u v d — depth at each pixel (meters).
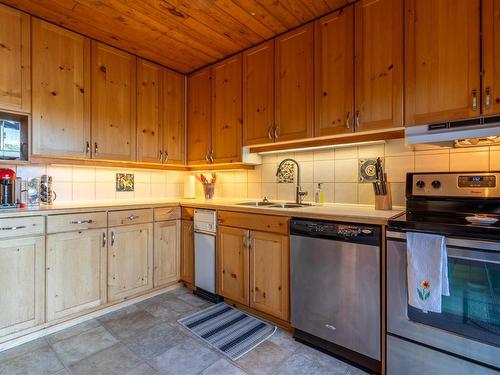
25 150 2.06
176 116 3.01
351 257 1.60
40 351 1.72
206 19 2.07
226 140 2.68
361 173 2.19
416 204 1.74
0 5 1.89
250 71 2.47
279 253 1.96
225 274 2.35
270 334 1.93
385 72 1.73
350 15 1.87
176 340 1.85
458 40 1.49
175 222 2.75
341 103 1.91
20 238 1.79
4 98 1.90
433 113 1.57
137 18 2.06
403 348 1.42
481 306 1.21
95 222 2.15
